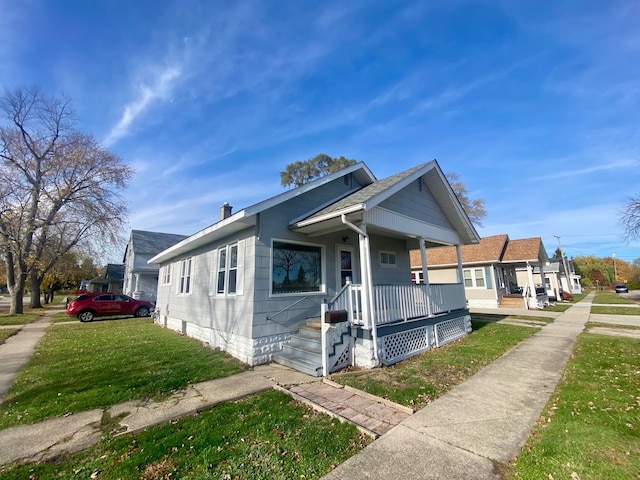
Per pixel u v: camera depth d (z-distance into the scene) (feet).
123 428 11.94
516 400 14.43
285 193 24.91
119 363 22.24
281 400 14.79
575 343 27.14
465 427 11.73
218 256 30.14
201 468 9.21
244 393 15.88
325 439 10.92
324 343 19.69
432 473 8.80
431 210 32.17
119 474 8.96
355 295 22.20
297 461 9.56
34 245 70.95
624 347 24.79
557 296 87.66
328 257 28.68
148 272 79.36
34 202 67.05
